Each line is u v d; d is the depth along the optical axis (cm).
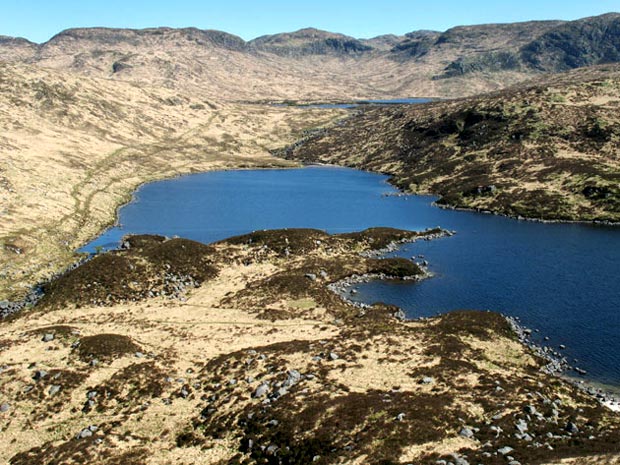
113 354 5381
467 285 8238
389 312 7050
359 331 6009
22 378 4919
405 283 8400
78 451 3834
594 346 5931
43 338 5803
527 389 4334
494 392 4203
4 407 4481
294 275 8244
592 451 3128
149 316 6862
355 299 7725
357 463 3247
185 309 7138
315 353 5244
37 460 3772
